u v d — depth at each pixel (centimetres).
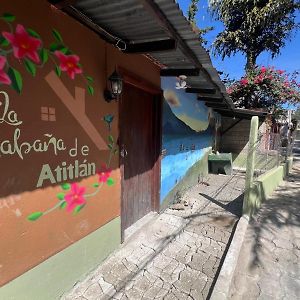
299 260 390
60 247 274
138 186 471
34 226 241
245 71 1236
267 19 1143
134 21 269
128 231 432
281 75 1151
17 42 212
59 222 269
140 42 324
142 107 464
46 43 238
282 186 870
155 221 493
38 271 250
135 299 286
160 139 506
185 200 631
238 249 392
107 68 322
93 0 227
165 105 521
